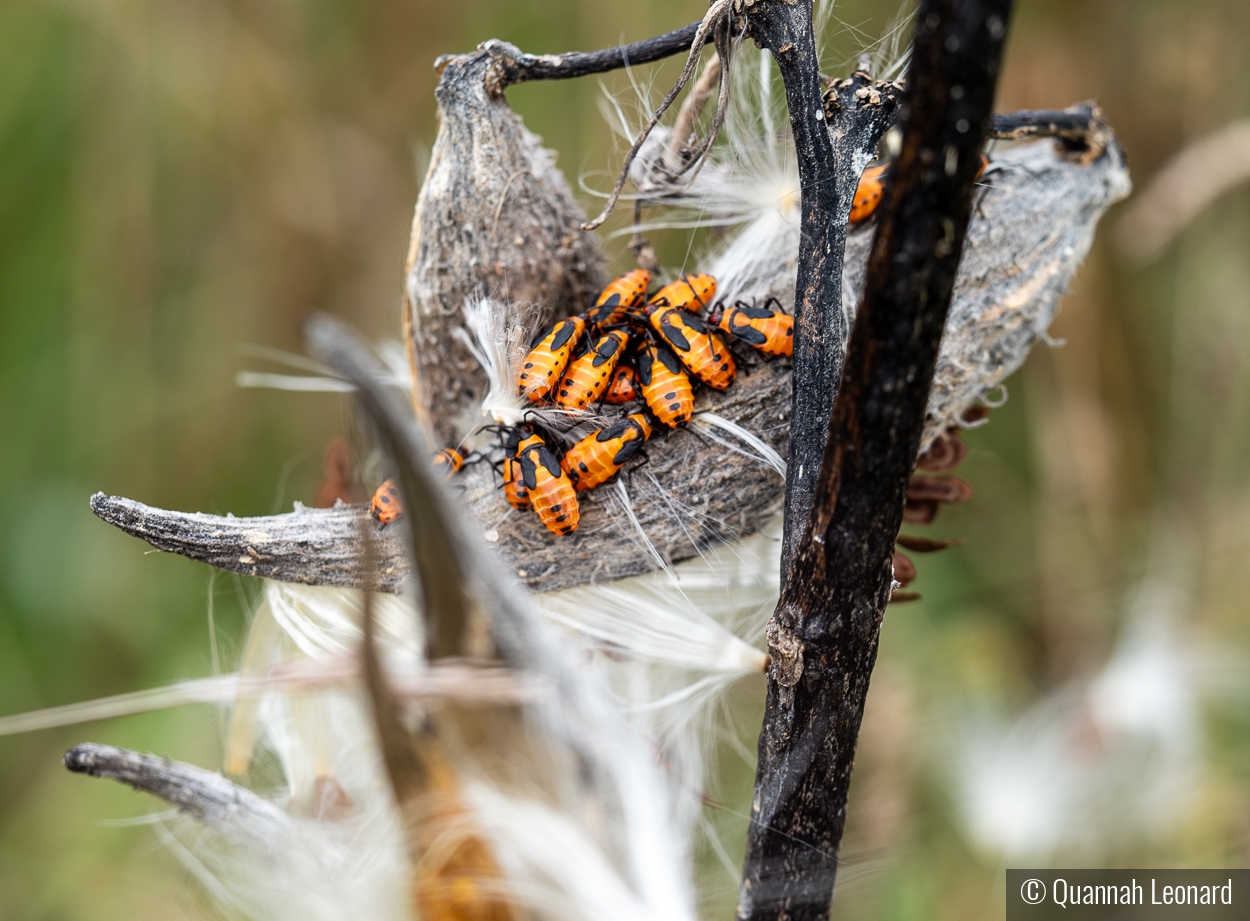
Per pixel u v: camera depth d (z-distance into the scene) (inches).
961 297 9.1
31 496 16.7
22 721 8.2
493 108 9.0
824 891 8.4
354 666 8.3
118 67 16.4
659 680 9.3
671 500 8.9
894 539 8.1
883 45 9.1
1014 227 9.1
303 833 8.9
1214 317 16.7
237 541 8.7
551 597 8.9
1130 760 14.1
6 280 16.7
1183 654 15.2
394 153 17.3
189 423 17.4
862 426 7.9
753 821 8.4
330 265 17.5
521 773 8.0
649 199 9.4
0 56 16.3
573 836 8.0
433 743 8.0
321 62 17.2
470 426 9.3
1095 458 16.5
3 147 16.5
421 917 8.1
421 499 7.7
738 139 9.4
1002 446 17.2
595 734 8.1
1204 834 13.9
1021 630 16.5
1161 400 17.2
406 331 9.3
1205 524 16.6
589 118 15.8
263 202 17.3
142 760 8.7
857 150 8.5
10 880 14.4
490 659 7.9
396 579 8.7
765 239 9.3
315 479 17.3
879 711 12.3
